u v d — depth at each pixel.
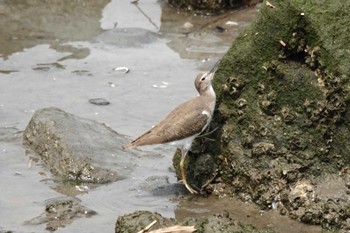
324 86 13.45
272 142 13.71
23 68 19.11
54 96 17.86
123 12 21.89
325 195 13.20
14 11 21.88
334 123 13.38
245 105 13.95
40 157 15.47
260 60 13.87
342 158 13.39
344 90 13.23
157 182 14.63
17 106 17.45
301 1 13.54
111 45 20.09
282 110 13.74
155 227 12.38
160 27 20.95
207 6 21.52
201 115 13.95
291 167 13.52
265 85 13.87
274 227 13.13
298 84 13.65
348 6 13.44
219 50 19.67
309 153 13.55
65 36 20.62
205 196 14.13
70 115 16.19
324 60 13.39
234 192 13.95
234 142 13.95
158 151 15.73
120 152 15.44
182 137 13.98
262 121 13.81
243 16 21.34
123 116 17.00
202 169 14.17
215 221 12.28
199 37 20.34
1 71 18.97
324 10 13.45
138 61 19.30
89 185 14.63
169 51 19.72
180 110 14.17
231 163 13.90
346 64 13.24
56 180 14.78
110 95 17.89
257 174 13.63
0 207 13.93
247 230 12.22
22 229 13.27
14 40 20.45
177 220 13.08
